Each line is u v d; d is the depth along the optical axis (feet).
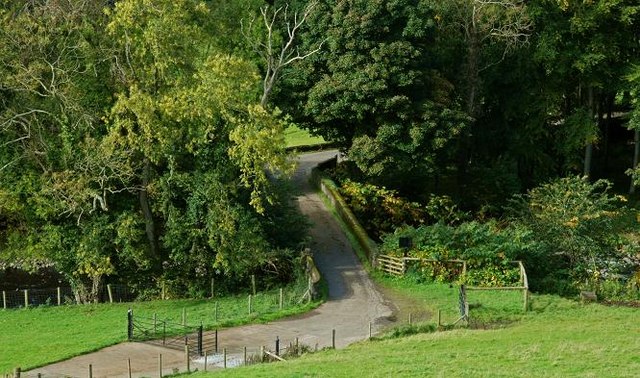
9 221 197.16
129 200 188.85
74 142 183.01
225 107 178.91
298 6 225.76
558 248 193.16
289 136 327.26
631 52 251.19
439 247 184.24
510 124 260.01
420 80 217.97
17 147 184.85
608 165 294.05
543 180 261.24
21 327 161.68
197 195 181.16
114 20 177.37
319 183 249.14
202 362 134.51
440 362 120.16
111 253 187.01
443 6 231.91
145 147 176.65
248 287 188.65
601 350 125.80
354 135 224.33
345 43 218.59
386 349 132.67
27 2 201.77
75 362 135.85
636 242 206.18
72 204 176.76
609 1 231.91
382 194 222.89
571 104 277.03
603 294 180.04
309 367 119.14
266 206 190.39
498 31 238.27
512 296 171.22
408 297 173.27
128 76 183.42
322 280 182.29
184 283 188.34
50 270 209.77
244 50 223.10
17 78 177.37
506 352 126.21
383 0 217.77
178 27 178.70
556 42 239.30
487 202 234.58
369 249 193.57
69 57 185.98
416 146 213.66
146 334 151.84
